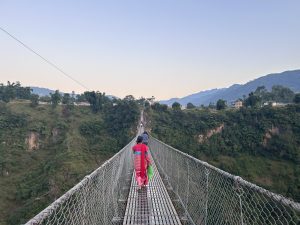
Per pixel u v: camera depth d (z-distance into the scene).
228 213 2.65
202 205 3.85
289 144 53.25
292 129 56.34
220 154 55.09
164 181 8.93
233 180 2.51
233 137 58.41
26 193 34.97
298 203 1.55
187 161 5.30
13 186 39.78
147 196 6.50
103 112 70.38
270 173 48.09
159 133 56.84
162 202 6.01
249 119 61.78
